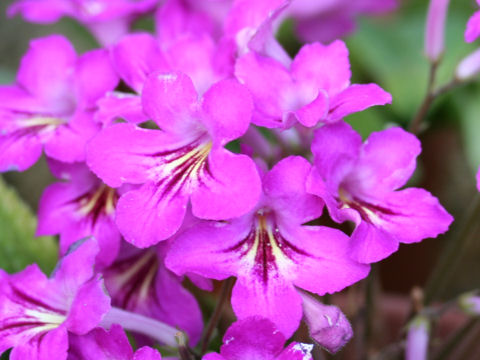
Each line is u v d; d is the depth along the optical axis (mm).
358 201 221
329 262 209
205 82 240
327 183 216
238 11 237
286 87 224
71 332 213
